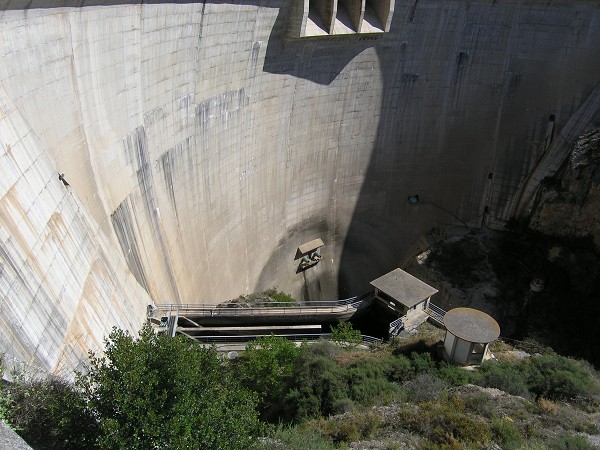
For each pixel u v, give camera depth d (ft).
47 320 54.49
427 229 160.35
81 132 69.21
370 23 126.11
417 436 59.77
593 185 133.18
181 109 92.02
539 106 144.36
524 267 144.05
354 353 86.63
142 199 84.07
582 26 136.36
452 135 150.30
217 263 110.73
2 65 55.93
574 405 72.54
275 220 130.21
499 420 61.31
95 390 44.21
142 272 83.25
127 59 77.00
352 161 143.54
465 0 134.41
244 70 105.70
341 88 131.54
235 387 52.90
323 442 57.47
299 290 144.77
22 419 41.83
